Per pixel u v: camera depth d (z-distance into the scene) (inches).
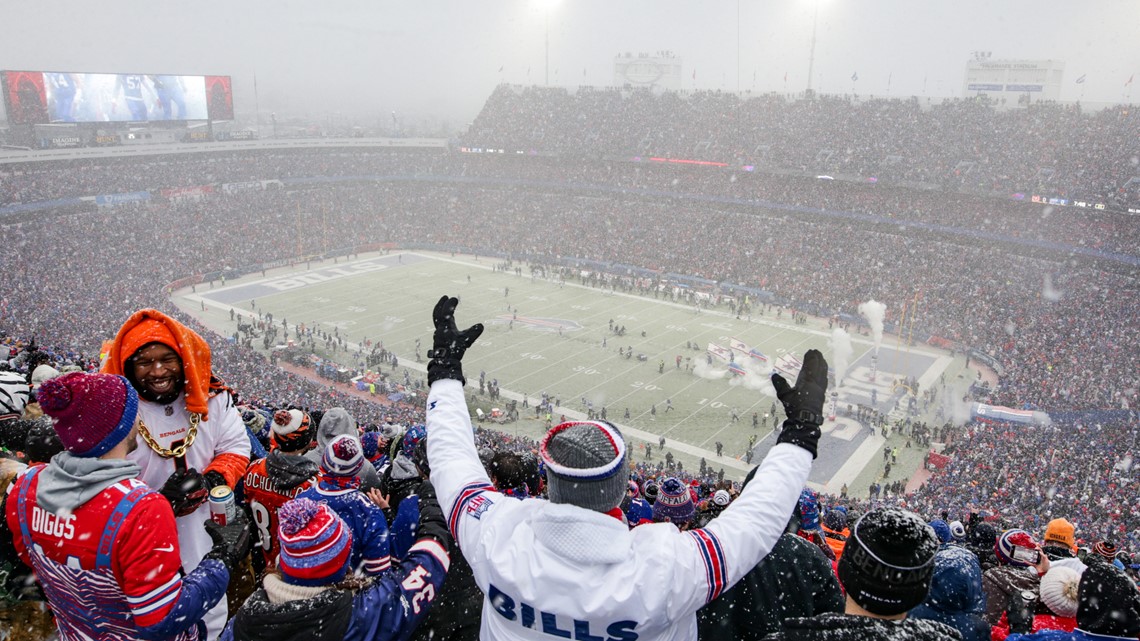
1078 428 1557.6
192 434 203.5
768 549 120.8
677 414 1727.4
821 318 2476.6
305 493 190.2
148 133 3508.9
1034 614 255.9
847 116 3255.4
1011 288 2346.2
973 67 3213.6
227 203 3324.3
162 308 2197.3
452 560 180.2
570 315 2465.6
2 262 2369.6
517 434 1615.4
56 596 157.0
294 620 137.2
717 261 2896.2
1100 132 2733.8
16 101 2982.3
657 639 117.1
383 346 2160.4
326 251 3240.7
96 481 147.1
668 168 3472.0
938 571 170.1
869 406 1804.9
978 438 1536.7
